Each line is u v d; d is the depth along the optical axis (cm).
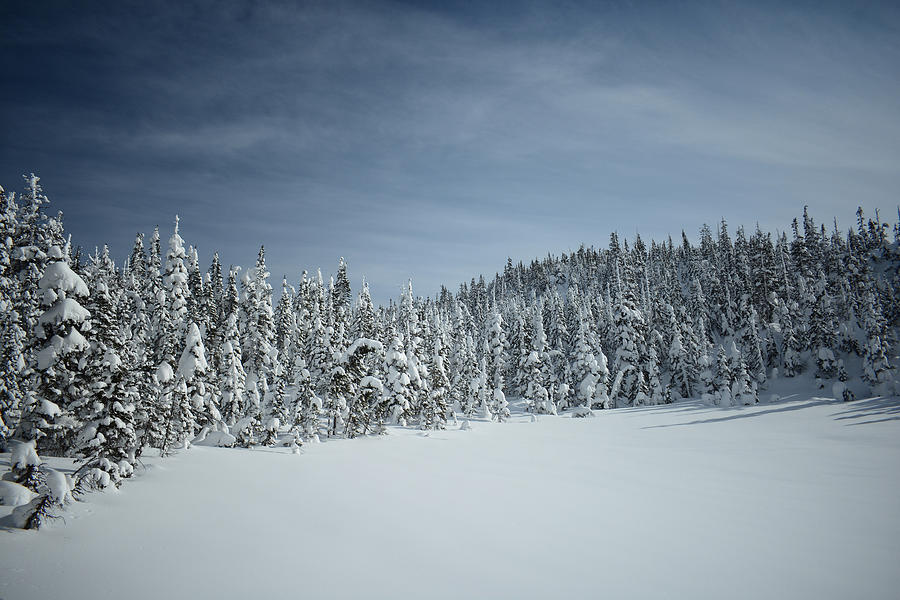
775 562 1107
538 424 4872
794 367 6397
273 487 1831
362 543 1201
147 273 4006
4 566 907
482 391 5653
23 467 1275
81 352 1778
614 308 7625
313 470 2248
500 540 1245
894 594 934
